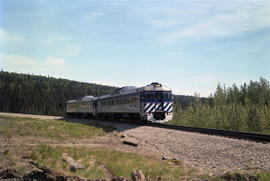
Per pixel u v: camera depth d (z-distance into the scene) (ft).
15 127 73.41
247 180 21.88
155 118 73.36
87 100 128.26
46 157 31.71
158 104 73.82
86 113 133.18
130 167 28.66
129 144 46.83
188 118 119.65
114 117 98.89
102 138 56.34
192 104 134.72
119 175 25.66
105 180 24.00
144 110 72.02
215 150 34.58
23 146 41.50
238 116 93.97
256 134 40.04
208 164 29.96
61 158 31.73
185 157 34.53
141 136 54.65
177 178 24.44
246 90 246.27
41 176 25.32
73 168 27.43
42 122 95.50
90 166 29.50
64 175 24.76
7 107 360.07
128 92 83.15
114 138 55.57
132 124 77.25
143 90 72.79
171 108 75.66
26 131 64.23
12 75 555.28
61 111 345.51
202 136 43.52
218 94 223.92
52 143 47.37
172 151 38.65
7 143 45.01
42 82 509.35
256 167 26.05
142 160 32.86
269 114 96.48
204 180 23.08
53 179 24.50
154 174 25.81
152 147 43.11
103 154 36.55
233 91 251.39
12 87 390.01
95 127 78.18
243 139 38.04
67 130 68.74
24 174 25.50
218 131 48.62
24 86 424.87
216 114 106.73
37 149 37.55
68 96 424.05
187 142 41.65
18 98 367.45
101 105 109.70
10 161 29.84
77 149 39.83
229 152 32.60
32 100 369.71
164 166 28.89
